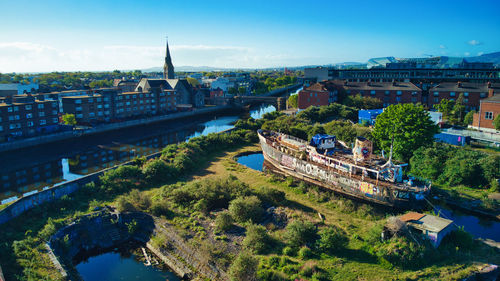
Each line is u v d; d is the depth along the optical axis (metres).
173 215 44.38
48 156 88.81
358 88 135.75
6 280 31.02
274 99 173.00
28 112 98.12
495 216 44.56
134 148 98.88
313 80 168.88
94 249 40.56
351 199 50.50
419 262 32.00
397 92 129.00
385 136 66.19
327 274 31.05
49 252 35.75
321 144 59.28
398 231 34.81
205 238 38.38
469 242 35.69
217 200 47.66
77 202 49.34
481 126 83.12
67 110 115.94
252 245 36.31
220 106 179.62
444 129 85.00
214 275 33.28
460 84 120.81
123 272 36.00
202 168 68.75
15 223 41.56
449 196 49.94
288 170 63.03
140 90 154.00
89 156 89.94
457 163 55.22
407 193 43.66
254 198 45.44
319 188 55.81
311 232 37.22
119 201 45.59
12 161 83.94
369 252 34.50
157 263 37.47
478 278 30.11
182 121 144.88
